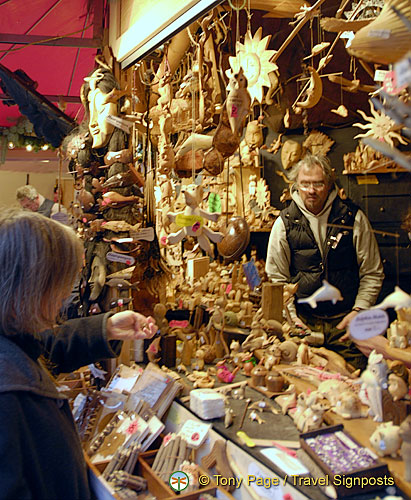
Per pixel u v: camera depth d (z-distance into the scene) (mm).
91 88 2107
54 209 3016
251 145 2391
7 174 5250
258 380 1552
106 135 2064
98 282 1997
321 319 1865
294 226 1998
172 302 2262
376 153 1712
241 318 1955
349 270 1886
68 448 948
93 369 1977
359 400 1213
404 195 1816
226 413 1319
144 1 1919
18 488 819
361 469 938
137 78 2441
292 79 2396
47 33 2914
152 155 2506
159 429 1421
